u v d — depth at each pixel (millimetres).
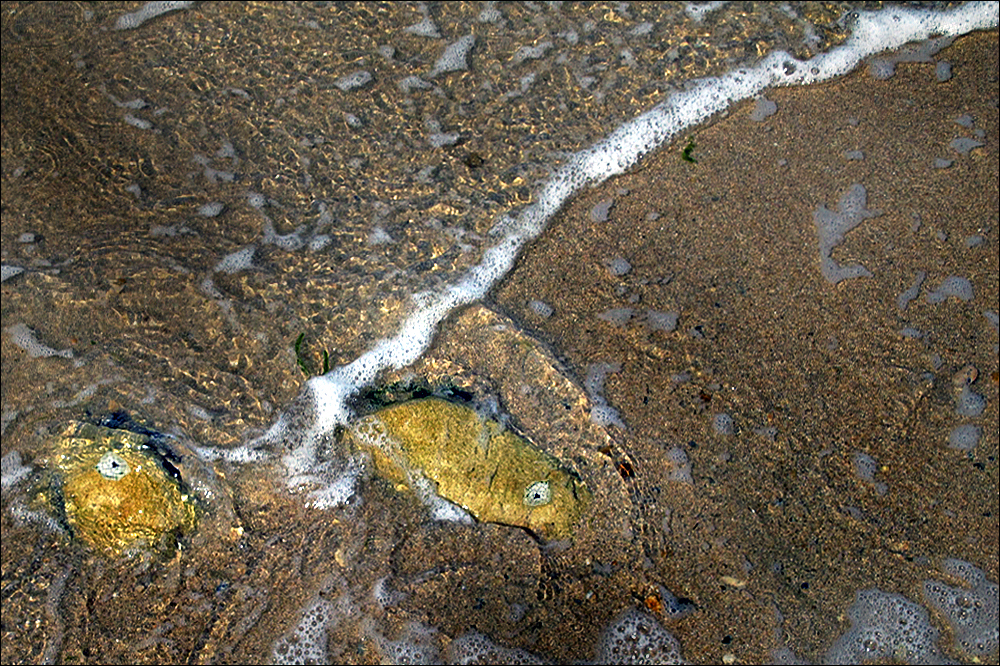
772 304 1481
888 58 1626
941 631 1363
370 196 1536
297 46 1612
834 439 1426
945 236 1514
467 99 1590
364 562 1378
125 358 1449
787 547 1387
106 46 1599
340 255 1504
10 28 1601
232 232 1513
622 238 1517
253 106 1578
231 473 1406
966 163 1554
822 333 1468
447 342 1469
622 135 1573
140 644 1344
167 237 1506
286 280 1488
